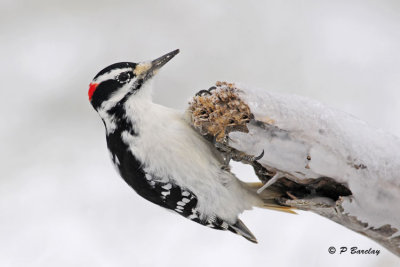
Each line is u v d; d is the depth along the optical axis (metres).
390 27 12.12
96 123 12.24
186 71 11.59
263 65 11.60
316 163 6.64
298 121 6.64
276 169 7.10
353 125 6.60
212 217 8.30
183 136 7.65
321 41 11.84
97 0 12.37
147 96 7.88
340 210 6.81
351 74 11.57
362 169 6.47
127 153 7.80
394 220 6.61
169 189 7.97
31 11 12.51
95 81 7.94
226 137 7.16
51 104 12.16
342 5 12.20
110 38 12.26
